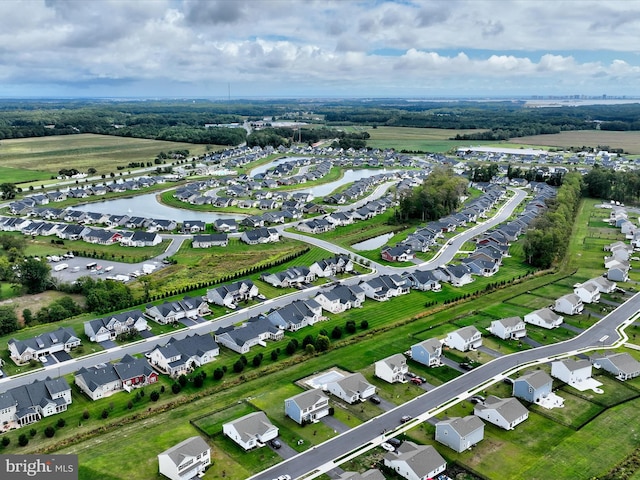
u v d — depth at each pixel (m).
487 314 125.44
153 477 70.06
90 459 73.62
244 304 131.62
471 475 71.06
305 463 73.50
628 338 113.50
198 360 102.12
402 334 115.50
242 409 86.88
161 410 86.69
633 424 83.06
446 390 93.12
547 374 93.94
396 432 80.88
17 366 100.19
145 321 117.12
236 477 70.38
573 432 80.88
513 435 80.12
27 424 83.12
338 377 97.31
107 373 93.81
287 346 107.38
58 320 120.44
